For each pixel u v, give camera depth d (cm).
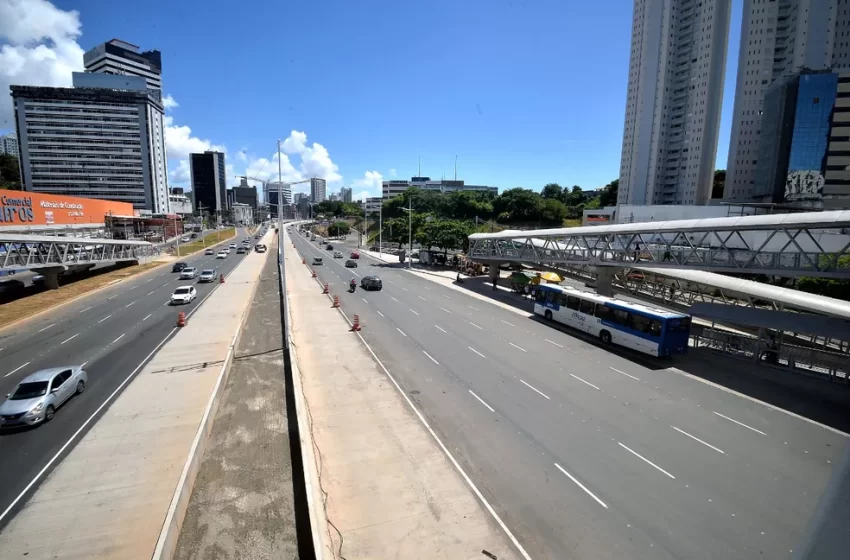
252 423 1662
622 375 2223
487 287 5069
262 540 1075
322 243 11938
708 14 9662
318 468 1359
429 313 3631
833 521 432
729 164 10050
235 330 2930
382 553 1023
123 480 1298
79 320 3197
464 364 2355
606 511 1184
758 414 1788
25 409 1573
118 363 2275
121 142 15525
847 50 9206
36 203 6084
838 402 1911
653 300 3531
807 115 8294
